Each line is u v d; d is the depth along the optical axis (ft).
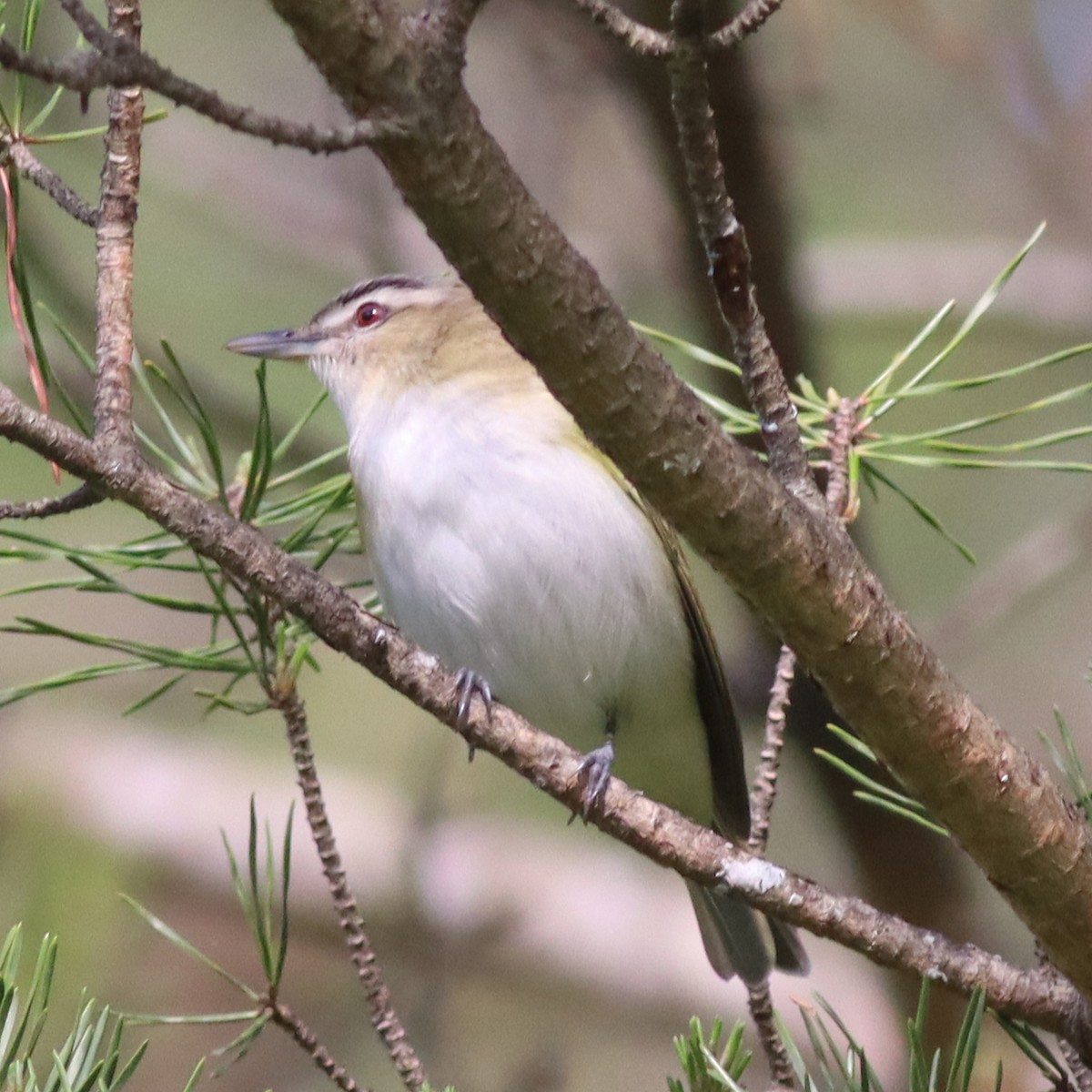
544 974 43.91
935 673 16.42
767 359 16.48
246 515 20.26
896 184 48.83
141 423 34.83
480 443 25.99
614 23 14.69
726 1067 16.61
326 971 42.24
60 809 45.57
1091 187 47.03
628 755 28.40
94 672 20.15
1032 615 49.49
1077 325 46.39
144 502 17.07
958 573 47.52
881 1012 41.09
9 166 18.52
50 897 42.80
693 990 43.96
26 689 19.93
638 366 14.74
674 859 18.34
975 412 48.26
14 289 18.40
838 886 43.14
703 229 15.88
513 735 18.52
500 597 25.81
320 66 13.32
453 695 18.38
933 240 48.78
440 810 43.27
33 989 16.70
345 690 49.03
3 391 16.52
